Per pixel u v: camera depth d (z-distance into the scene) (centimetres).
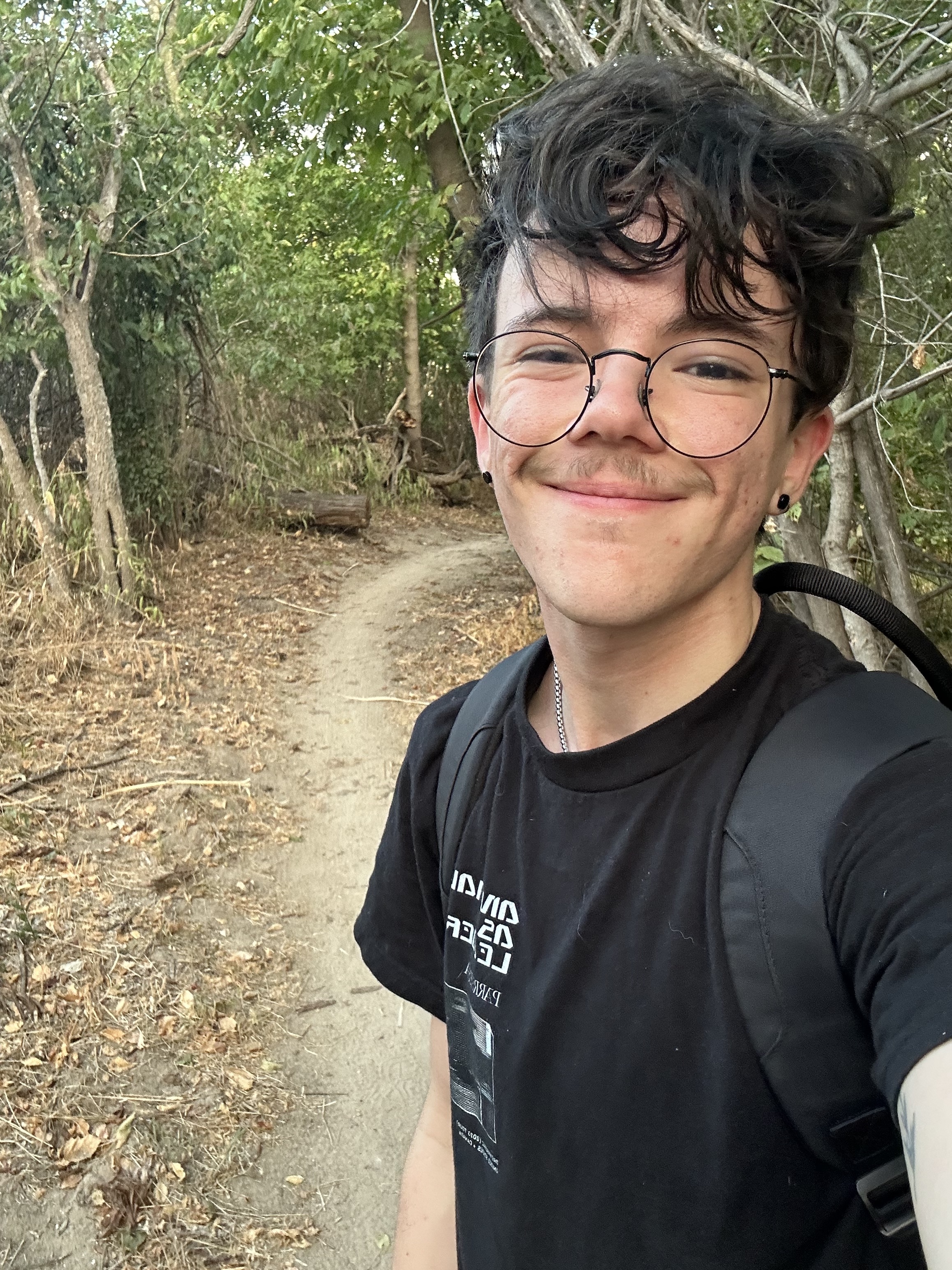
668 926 80
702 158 83
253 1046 334
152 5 870
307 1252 260
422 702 676
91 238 760
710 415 84
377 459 1530
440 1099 123
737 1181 75
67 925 381
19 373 927
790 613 299
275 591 936
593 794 89
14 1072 303
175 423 1060
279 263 1397
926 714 80
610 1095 81
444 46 706
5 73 711
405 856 116
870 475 295
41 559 788
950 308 334
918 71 296
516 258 92
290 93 723
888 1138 71
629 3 266
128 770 533
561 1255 84
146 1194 269
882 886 68
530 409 89
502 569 1072
